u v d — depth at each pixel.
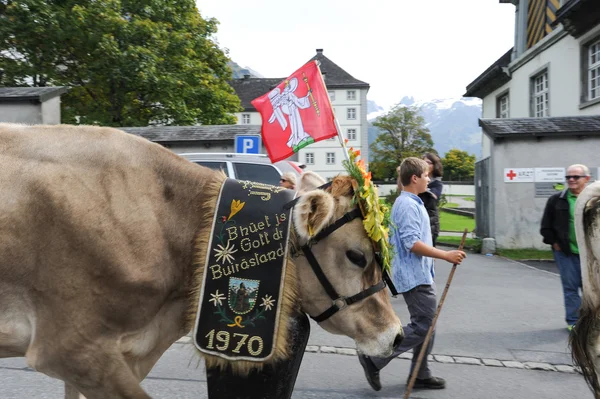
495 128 13.99
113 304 2.36
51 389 4.50
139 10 22.84
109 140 2.56
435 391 4.78
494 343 6.20
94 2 21.20
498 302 8.24
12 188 2.31
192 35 24.77
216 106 24.53
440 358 5.66
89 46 21.64
